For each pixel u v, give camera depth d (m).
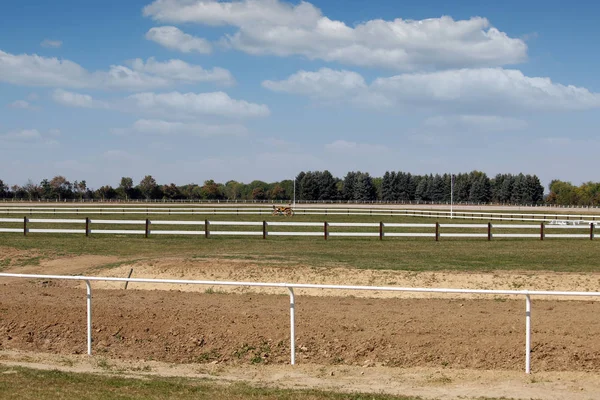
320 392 10.24
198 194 157.50
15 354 12.98
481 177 156.00
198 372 12.09
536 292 10.91
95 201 122.50
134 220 52.66
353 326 14.13
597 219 58.59
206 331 13.98
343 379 11.55
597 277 21.48
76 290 19.33
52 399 9.18
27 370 11.28
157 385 10.48
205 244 34.19
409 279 21.77
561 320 14.77
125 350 13.38
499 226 40.69
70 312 15.16
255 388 10.52
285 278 22.44
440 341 13.18
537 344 12.87
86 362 12.51
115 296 17.95
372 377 11.66
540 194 150.25
